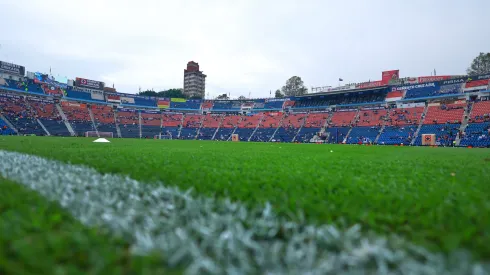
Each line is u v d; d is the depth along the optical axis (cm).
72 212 209
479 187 337
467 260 139
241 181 348
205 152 1053
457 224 190
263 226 191
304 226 192
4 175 365
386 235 178
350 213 216
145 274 128
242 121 6438
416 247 155
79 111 5766
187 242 158
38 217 195
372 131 4581
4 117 4466
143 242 157
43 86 5484
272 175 413
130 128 5941
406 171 510
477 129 3650
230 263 140
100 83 6706
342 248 158
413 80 5550
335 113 5556
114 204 238
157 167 481
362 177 416
